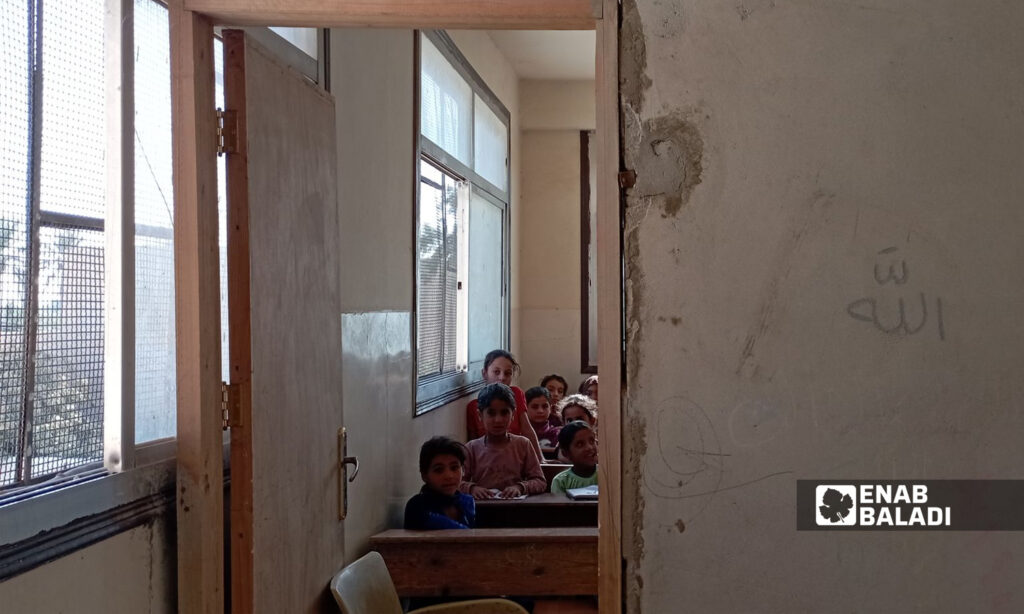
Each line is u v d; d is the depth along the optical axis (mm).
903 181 1681
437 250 4438
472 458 3625
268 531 1912
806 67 1691
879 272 1686
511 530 2695
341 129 2727
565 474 3518
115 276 1601
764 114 1698
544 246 7027
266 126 1940
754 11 1699
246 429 1811
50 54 1446
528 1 1738
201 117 1762
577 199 7016
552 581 2609
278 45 2229
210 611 1738
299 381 2119
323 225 2312
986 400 1677
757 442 1704
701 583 1712
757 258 1701
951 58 1673
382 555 2676
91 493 1476
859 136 1687
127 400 1614
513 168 6656
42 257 1426
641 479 1720
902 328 1686
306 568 2145
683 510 1712
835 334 1692
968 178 1674
